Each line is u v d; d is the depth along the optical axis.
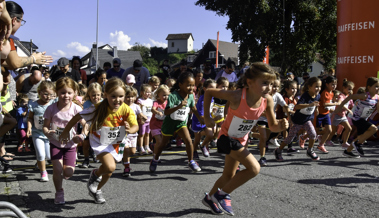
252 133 7.52
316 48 25.17
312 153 6.36
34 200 3.97
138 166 5.94
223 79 6.25
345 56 9.23
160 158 6.68
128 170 5.17
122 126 3.82
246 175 3.27
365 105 6.41
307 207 3.75
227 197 3.43
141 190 4.41
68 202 3.92
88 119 3.73
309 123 6.27
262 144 5.89
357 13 8.87
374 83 6.39
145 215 3.50
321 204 3.85
